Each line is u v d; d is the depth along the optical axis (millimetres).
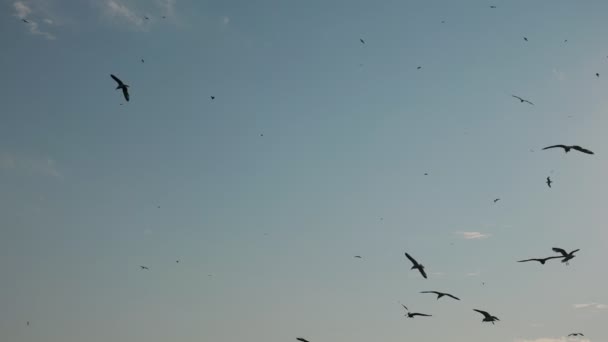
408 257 47406
